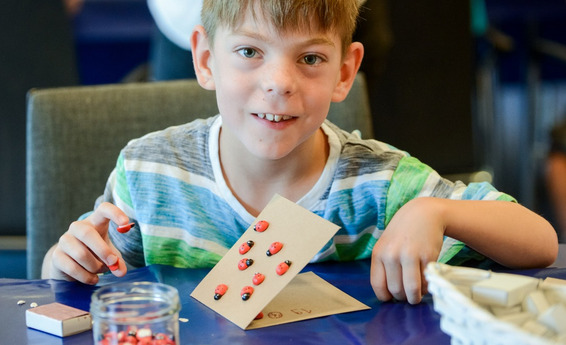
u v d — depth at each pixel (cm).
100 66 464
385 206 130
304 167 127
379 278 107
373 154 132
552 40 480
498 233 116
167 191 133
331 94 115
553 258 122
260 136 114
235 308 101
